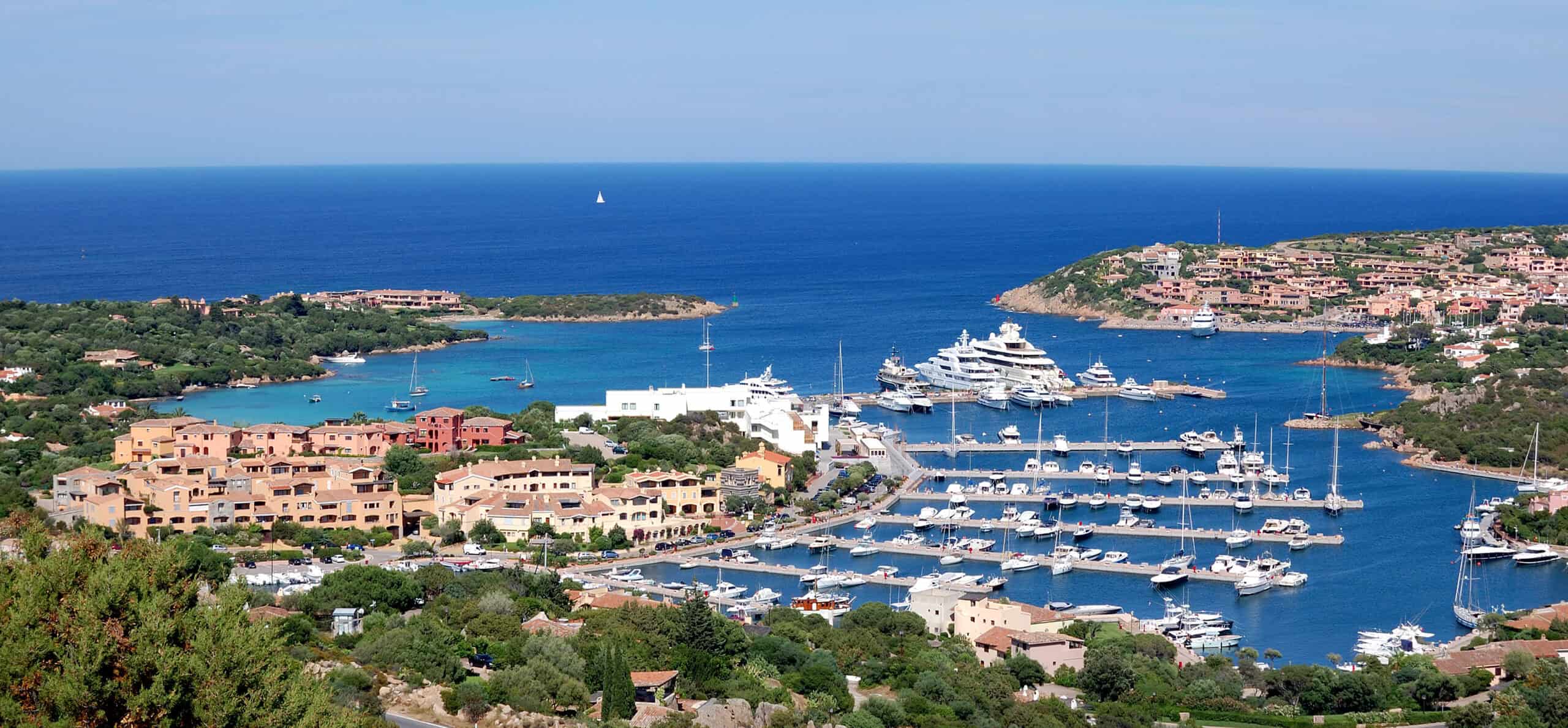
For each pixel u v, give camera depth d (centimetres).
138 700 13300
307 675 15350
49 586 14300
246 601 15212
